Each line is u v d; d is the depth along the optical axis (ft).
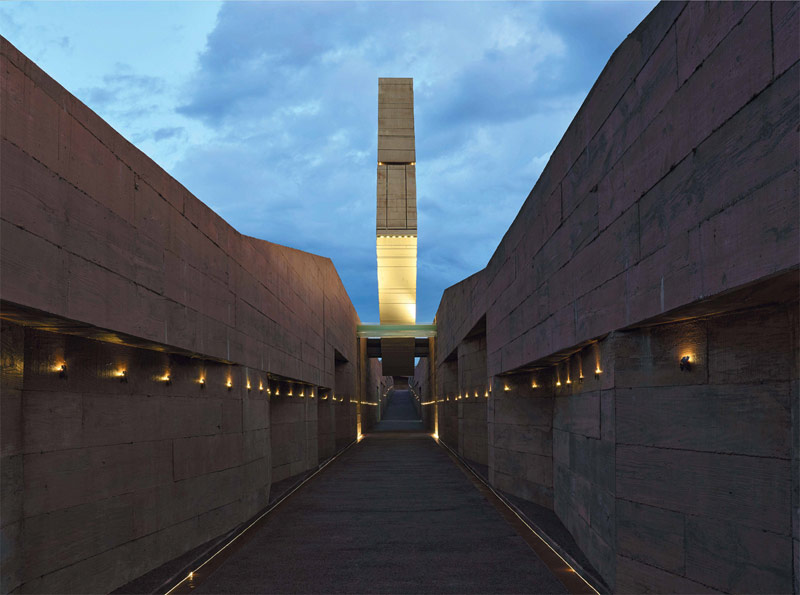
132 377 25.77
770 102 13.15
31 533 19.13
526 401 45.16
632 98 21.18
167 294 26.58
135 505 25.41
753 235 13.78
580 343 26.89
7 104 16.10
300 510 41.55
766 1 13.30
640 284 20.15
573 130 28.37
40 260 17.29
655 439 20.39
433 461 74.79
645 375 21.07
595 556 25.76
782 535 15.46
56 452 20.56
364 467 68.39
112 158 21.97
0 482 17.56
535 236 35.99
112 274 21.63
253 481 40.06
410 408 238.27
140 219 24.13
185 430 30.32
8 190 15.97
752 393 16.63
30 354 19.61
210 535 32.53
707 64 15.96
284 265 51.67
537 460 42.96
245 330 39.01
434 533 34.40
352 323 110.52
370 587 24.84
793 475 15.23
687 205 16.96
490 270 52.90
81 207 19.69
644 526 20.63
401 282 119.14
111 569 23.49
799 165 12.11
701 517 18.19
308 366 63.00
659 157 18.90
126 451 24.98
